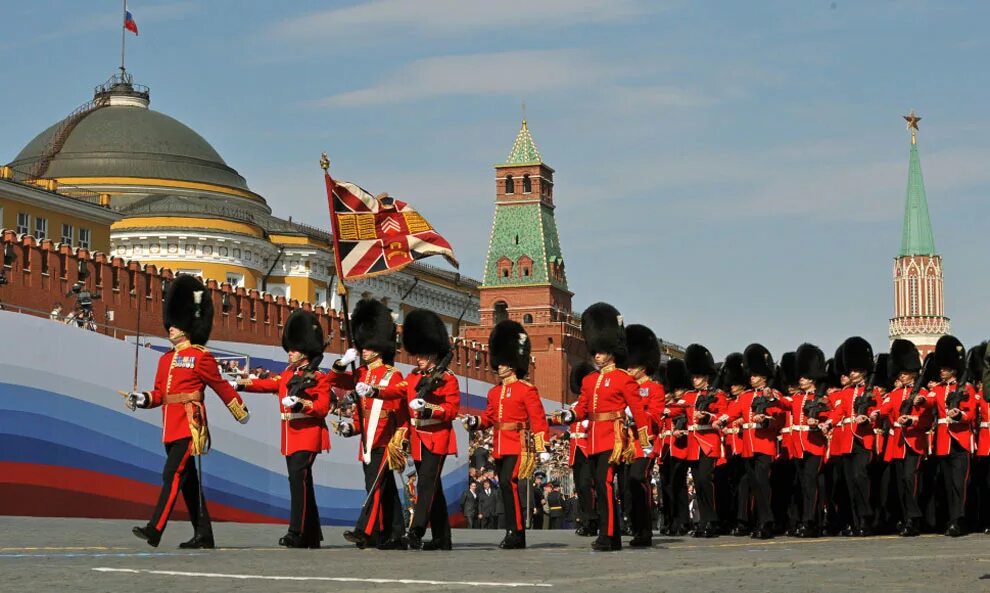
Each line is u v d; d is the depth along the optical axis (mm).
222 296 58438
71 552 21641
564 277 119000
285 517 44688
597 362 24312
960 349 30156
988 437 31297
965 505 31062
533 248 115562
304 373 23906
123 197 87938
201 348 22500
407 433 23906
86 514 39188
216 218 85188
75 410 39094
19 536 26125
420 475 24203
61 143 89875
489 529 44406
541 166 117438
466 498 47875
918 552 23328
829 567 19469
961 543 26984
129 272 53188
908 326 198000
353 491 46812
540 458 25250
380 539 23922
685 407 33250
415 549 24125
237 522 42562
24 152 92438
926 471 31906
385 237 27484
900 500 32875
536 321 114188
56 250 49062
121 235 82875
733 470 34500
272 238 90688
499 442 25422
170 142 91625
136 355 41281
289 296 90438
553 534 34969
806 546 26125
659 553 23203
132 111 93000
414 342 24438
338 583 16547
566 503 53875
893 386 32812
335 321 65312
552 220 118875
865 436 32062
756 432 31312
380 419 23891
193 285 22484
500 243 116375
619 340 24391
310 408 23734
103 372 40094
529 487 47781
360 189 27562
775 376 35562
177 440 22172
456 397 24391
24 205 73312
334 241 27328
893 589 15977
